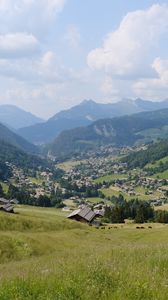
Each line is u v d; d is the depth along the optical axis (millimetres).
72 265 13492
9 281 11359
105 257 15984
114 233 102062
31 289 10328
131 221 193625
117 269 12266
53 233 75875
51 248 52062
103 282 10773
